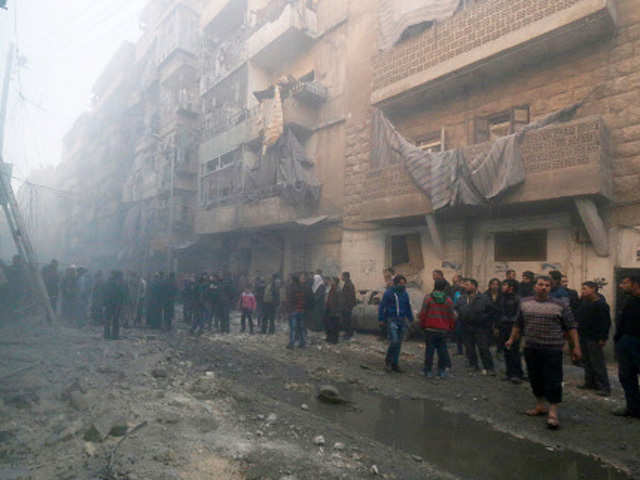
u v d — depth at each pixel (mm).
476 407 5488
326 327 10242
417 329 10242
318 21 17484
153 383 5941
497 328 7027
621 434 4629
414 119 13094
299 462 3607
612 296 8656
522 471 3693
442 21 11586
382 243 13750
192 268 25484
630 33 8883
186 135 26344
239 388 6004
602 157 8383
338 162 15758
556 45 9688
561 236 9742
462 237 11609
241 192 18891
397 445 4184
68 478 3082
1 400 4727
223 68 22906
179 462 3447
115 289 9984
